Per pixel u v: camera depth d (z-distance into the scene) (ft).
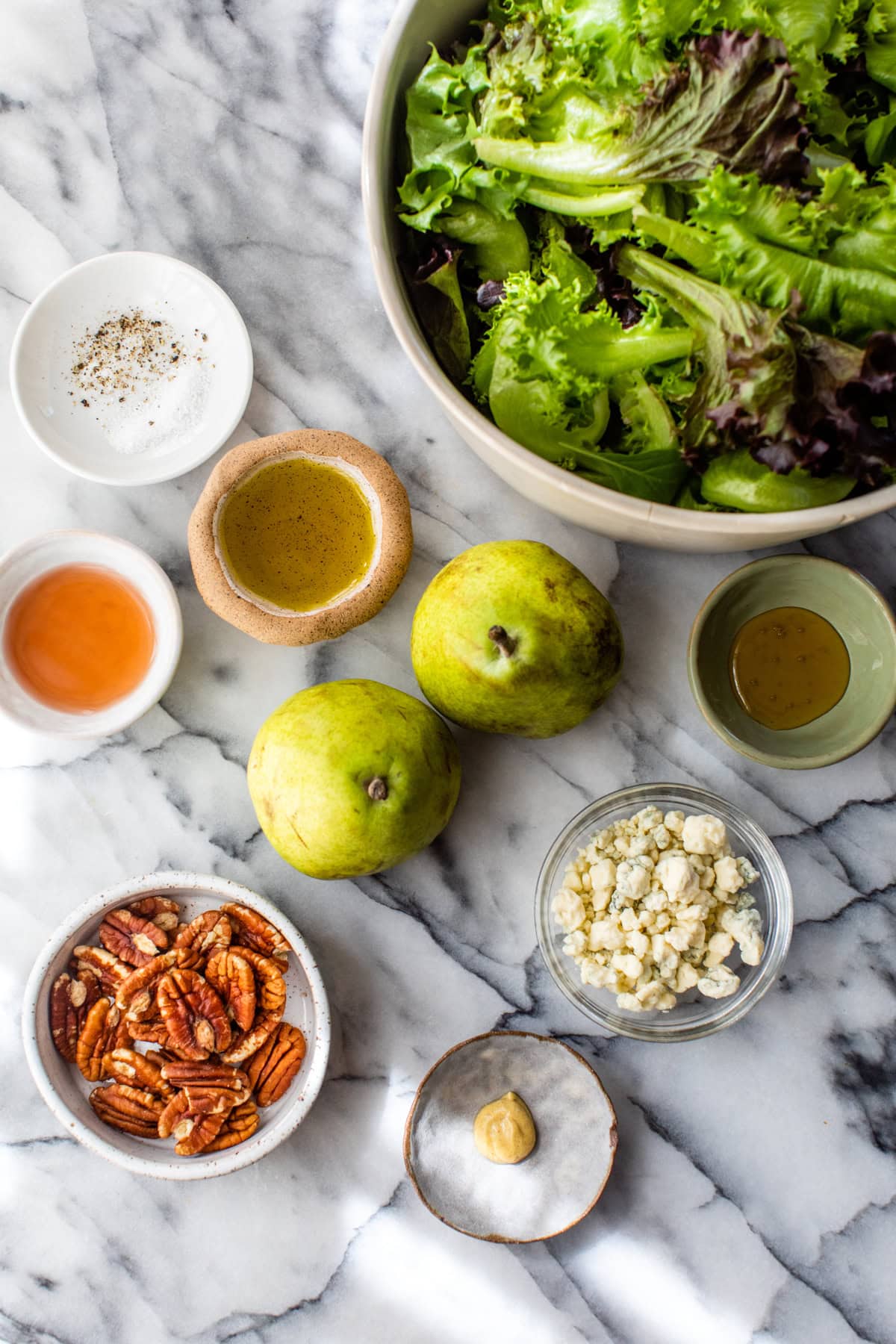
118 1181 2.19
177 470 2.14
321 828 1.95
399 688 2.18
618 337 1.79
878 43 1.74
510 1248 2.16
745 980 2.10
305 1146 2.17
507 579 1.92
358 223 2.17
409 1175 2.06
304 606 2.12
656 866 2.07
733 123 1.68
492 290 1.87
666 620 2.17
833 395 1.70
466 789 2.17
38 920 2.20
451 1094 2.10
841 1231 2.12
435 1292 2.16
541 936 2.09
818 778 2.15
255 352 2.18
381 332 2.17
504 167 1.78
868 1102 2.13
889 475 1.81
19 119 2.18
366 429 2.18
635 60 1.72
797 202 1.69
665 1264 2.14
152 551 2.20
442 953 2.17
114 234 2.19
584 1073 2.08
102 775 2.19
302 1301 2.17
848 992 2.14
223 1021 2.09
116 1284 2.18
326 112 2.16
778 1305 2.13
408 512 2.11
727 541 1.86
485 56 1.82
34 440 2.14
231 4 2.16
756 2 1.69
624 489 1.86
